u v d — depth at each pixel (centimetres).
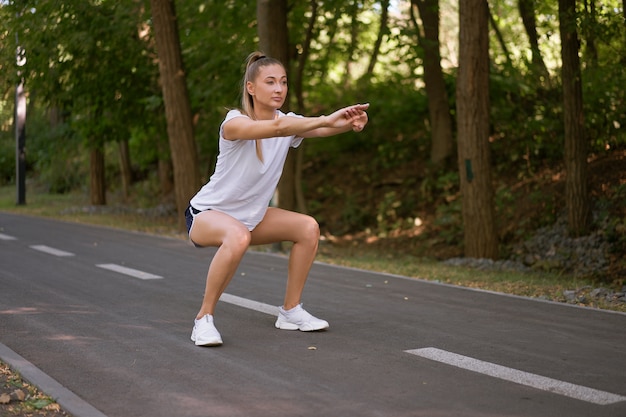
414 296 816
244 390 458
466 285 920
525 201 1683
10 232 1608
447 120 2022
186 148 1680
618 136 1627
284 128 519
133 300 781
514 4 1883
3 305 748
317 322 628
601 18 1265
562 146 1795
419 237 1762
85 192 3194
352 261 1167
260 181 562
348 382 476
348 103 2267
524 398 442
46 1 1655
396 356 543
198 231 581
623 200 1463
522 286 905
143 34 1895
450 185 1897
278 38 1536
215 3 1803
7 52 1727
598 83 1480
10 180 3691
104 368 509
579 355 550
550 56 1848
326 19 1705
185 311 721
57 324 656
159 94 1959
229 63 1923
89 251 1250
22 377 482
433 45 1817
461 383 473
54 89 1872
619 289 995
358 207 2016
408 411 418
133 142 2348
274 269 1031
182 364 520
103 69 1870
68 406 421
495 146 1953
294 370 504
